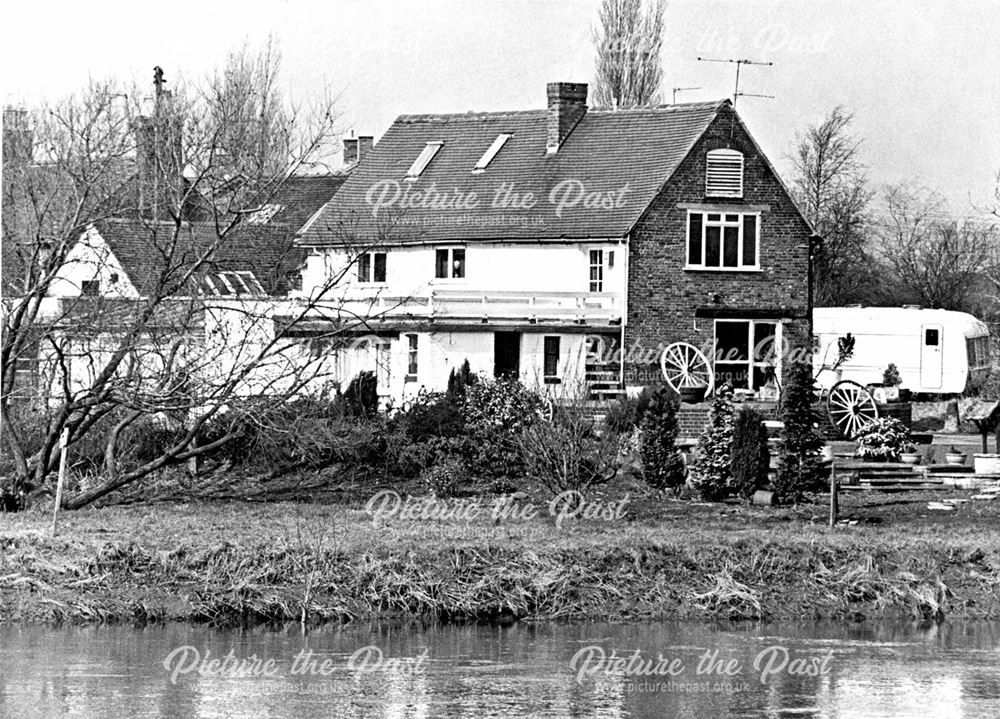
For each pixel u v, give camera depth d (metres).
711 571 44.84
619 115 82.75
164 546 44.16
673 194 77.56
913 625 43.34
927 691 36.41
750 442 55.62
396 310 75.50
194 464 59.53
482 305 75.38
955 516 52.66
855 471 59.34
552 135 82.44
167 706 34.38
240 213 53.78
